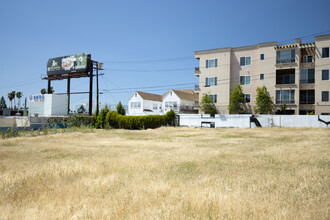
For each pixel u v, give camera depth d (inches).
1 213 167.8
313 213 155.4
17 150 525.0
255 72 1598.2
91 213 161.8
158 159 379.6
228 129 1284.4
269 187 218.7
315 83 1408.7
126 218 153.8
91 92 2023.9
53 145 618.8
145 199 187.8
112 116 1526.8
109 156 425.7
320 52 1402.6
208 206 168.7
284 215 150.2
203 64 1753.2
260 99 1478.8
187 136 896.9
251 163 337.4
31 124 1295.5
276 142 623.5
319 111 1391.5
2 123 1339.8
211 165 327.6
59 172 295.0
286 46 1487.5
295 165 317.1
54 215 161.8
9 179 261.0
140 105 2423.7
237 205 169.5
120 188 222.4
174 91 2249.0
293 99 1466.5
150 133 1067.3
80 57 2082.9
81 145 615.8
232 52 1681.8
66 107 2309.3
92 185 234.5
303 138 709.3
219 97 1684.3
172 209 164.7
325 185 220.1
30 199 200.5
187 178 258.2
